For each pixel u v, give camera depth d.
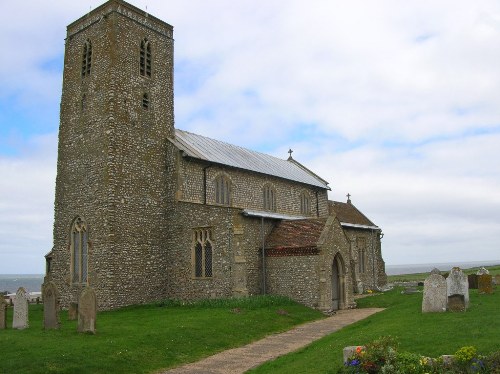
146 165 40.56
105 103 39.09
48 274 51.62
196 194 42.59
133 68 41.22
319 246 36.72
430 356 16.17
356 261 57.00
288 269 38.16
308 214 56.38
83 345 20.66
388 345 14.91
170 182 41.69
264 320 29.84
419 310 27.28
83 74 41.75
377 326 23.98
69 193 40.72
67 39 43.84
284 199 52.91
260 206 49.28
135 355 20.42
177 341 23.34
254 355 22.00
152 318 29.88
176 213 40.69
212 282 37.91
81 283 38.75
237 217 37.88
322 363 17.58
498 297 30.22
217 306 34.44
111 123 38.50
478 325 20.25
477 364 13.41
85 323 23.39
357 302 42.28
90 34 41.81
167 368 19.97
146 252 39.16
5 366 17.50
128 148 39.41
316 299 36.41
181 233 40.12
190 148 44.06
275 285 38.59
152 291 39.06
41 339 21.62
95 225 37.91
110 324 27.42
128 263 37.66
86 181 39.41
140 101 41.28
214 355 22.28
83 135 40.44
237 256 37.16
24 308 25.52
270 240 40.34
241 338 25.75
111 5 40.44
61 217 41.12
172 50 45.41
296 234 39.59
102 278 36.59
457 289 25.34
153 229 40.06
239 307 33.38
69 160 41.25
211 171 44.34
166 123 43.31
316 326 29.83
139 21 42.47
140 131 40.72
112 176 37.75
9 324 28.12
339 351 19.03
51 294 24.92
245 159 50.97
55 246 41.31
